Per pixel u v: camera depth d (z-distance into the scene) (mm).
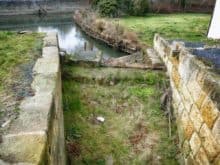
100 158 3229
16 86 2283
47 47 3703
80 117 3943
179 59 4031
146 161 3248
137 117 4090
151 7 19203
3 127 1582
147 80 5016
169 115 4066
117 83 4965
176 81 4109
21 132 1523
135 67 5449
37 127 1579
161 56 5812
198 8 20672
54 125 1969
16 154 1336
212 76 2803
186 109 3410
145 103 4461
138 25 13562
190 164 3014
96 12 17672
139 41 10594
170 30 11938
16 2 22141
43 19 21172
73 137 3504
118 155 3309
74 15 20984
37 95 2082
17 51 3447
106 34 13539
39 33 4645
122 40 11977
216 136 2426
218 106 2443
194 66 3260
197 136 2912
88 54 6938
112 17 16656
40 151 1363
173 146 3520
